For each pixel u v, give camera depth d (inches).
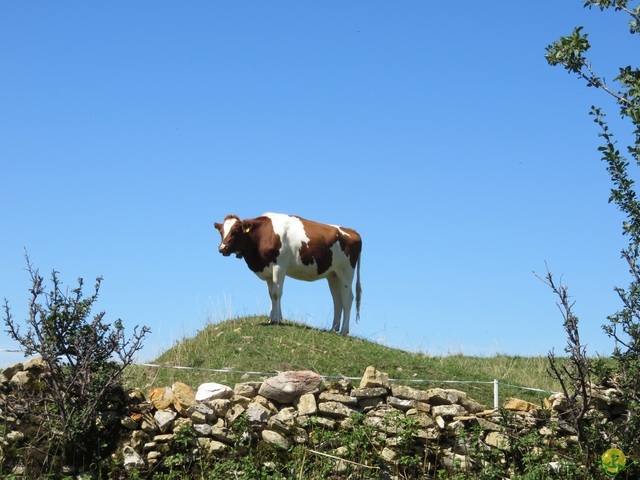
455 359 719.1
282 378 469.4
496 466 446.6
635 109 434.9
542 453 451.8
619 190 463.5
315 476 433.4
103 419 445.4
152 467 435.8
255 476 420.5
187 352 618.5
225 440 447.2
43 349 431.8
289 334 660.1
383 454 448.5
